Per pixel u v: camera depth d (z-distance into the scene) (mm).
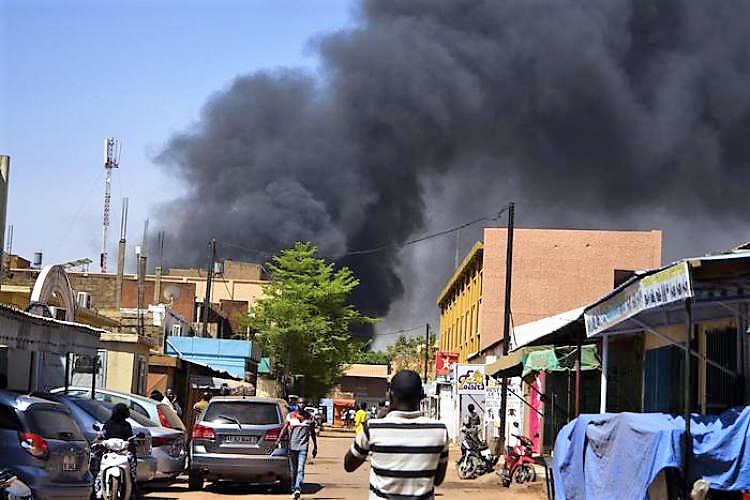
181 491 19734
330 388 60375
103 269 69625
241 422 19703
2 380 22031
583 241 56375
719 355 14352
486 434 38562
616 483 11867
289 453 19562
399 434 6852
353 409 88062
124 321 44188
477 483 23953
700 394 14930
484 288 56375
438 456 6910
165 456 18906
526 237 56781
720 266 10570
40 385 25891
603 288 55969
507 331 33438
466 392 41594
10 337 14250
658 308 13000
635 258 56281
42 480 12531
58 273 25203
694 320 14617
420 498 6816
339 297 58031
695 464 10875
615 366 20078
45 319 15594
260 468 19438
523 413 35188
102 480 14562
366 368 108812
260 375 55594
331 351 57156
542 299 56156
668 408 16578
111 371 29078
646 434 11117
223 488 20672
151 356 34125
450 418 50750
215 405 19984
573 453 13570
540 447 28141
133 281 63625
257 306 60812
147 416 20562
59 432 13258
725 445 10789
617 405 20094
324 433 61281
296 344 56344
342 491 21016
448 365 50562
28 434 12594
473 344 61094
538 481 23359
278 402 20297
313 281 58156
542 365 20297
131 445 15266
